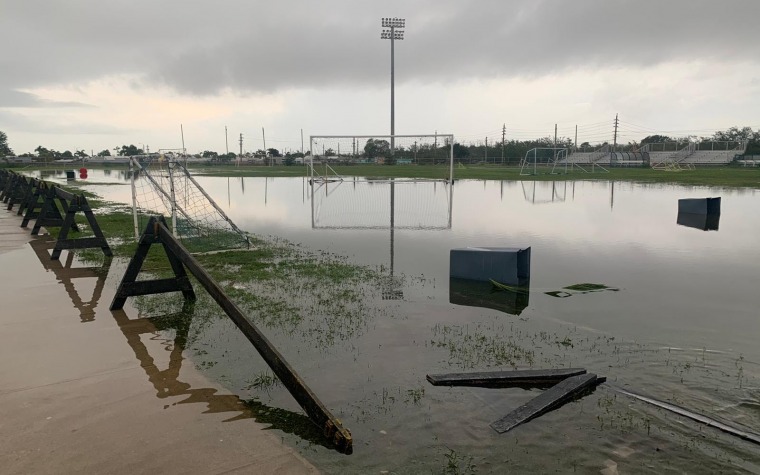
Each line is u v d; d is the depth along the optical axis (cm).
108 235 1216
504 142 8375
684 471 300
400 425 348
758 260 904
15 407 366
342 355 469
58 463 300
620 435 338
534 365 450
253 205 1970
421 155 5344
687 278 774
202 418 354
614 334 530
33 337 511
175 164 1273
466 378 411
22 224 1327
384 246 1075
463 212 1680
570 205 1867
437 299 661
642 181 3284
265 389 399
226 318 573
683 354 475
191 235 1163
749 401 384
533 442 329
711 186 2802
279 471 296
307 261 912
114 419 351
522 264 779
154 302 635
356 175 3975
